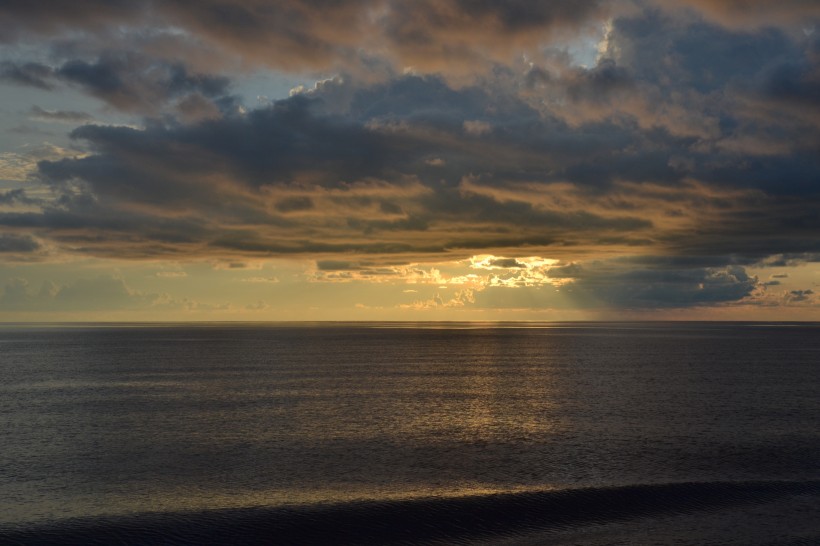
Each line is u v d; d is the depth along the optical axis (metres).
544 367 116.75
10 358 139.00
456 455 45.44
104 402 70.88
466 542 29.02
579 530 30.06
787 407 67.19
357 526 30.78
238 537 29.78
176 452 46.41
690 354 154.62
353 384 88.56
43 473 40.81
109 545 29.00
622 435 52.34
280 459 44.31
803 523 30.64
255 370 109.94
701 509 32.53
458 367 116.94
